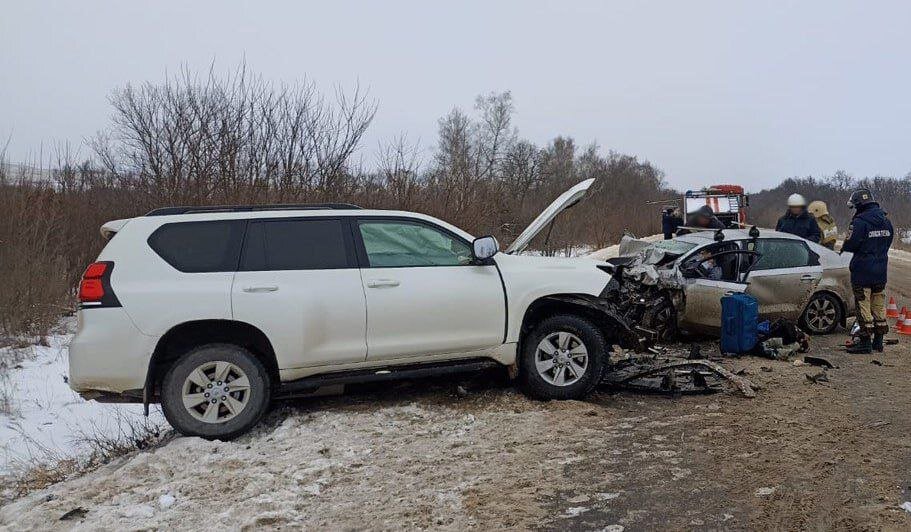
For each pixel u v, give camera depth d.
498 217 17.06
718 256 9.05
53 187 11.88
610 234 28.61
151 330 5.27
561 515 3.91
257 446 5.25
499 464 4.71
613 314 6.35
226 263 5.55
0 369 7.68
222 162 12.09
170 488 4.43
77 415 6.68
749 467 4.59
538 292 6.14
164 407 5.36
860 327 8.41
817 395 6.37
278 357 5.48
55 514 4.10
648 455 4.84
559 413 5.81
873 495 4.13
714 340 9.12
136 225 5.55
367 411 5.97
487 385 6.66
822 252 9.73
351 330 5.65
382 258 5.89
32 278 9.65
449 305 5.88
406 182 13.77
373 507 4.06
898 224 47.69
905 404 6.06
